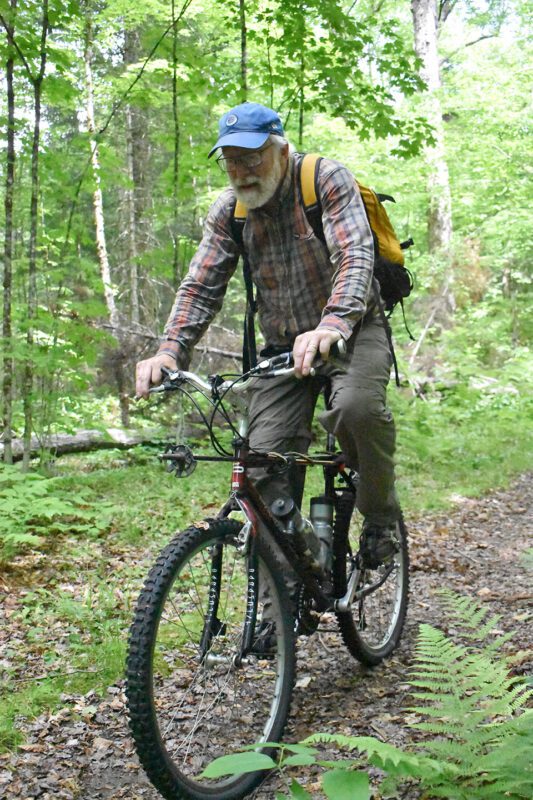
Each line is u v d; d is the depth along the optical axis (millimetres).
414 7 16172
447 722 2648
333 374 2943
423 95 15539
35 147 7484
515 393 13391
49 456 7977
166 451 2404
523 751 1726
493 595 4457
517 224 16781
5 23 7195
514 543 5988
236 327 15492
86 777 2588
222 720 2598
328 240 2711
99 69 14328
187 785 2260
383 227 3049
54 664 3549
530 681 2051
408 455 9234
